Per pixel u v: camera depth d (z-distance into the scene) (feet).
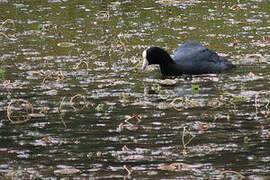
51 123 43.86
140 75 55.57
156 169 36.32
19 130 42.73
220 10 76.95
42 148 39.73
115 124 43.47
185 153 38.50
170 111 45.93
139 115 45.03
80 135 41.63
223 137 40.86
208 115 44.91
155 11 76.95
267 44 63.67
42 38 66.85
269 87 50.96
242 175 35.17
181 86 52.29
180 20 72.59
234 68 57.16
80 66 57.67
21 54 61.46
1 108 46.98
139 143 40.19
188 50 58.29
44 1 82.89
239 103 47.34
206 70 56.49
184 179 34.86
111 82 53.16
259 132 41.47
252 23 70.95
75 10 78.07
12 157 38.37
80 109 46.55
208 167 36.42
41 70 56.34
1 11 77.87
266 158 37.47
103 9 78.38
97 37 66.85
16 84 52.44
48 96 49.55
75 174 35.83
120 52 61.82
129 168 36.52
